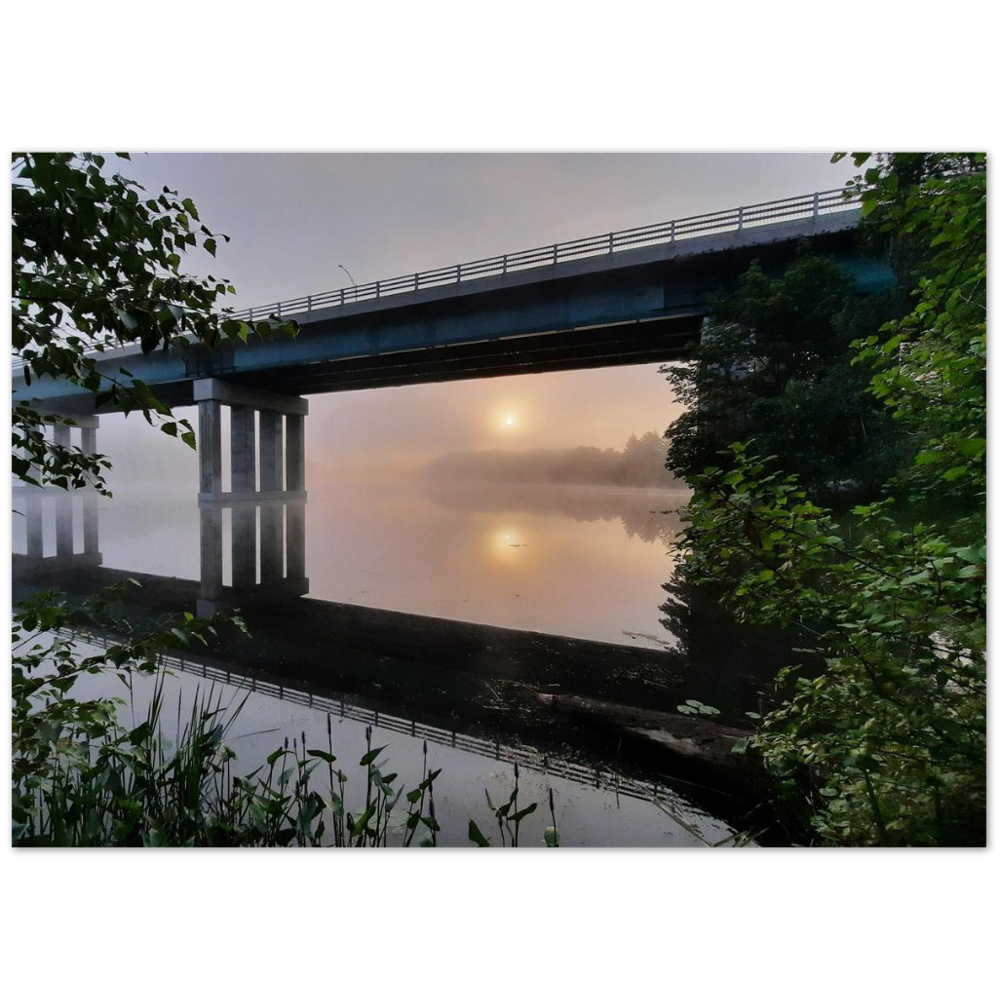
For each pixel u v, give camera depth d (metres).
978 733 1.58
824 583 1.95
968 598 1.51
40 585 10.55
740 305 10.03
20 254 1.29
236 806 2.07
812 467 7.91
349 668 5.05
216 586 9.97
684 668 4.80
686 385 10.33
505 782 2.76
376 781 1.91
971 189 1.73
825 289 9.41
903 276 7.50
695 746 3.14
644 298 14.62
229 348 23.27
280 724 3.59
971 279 1.84
